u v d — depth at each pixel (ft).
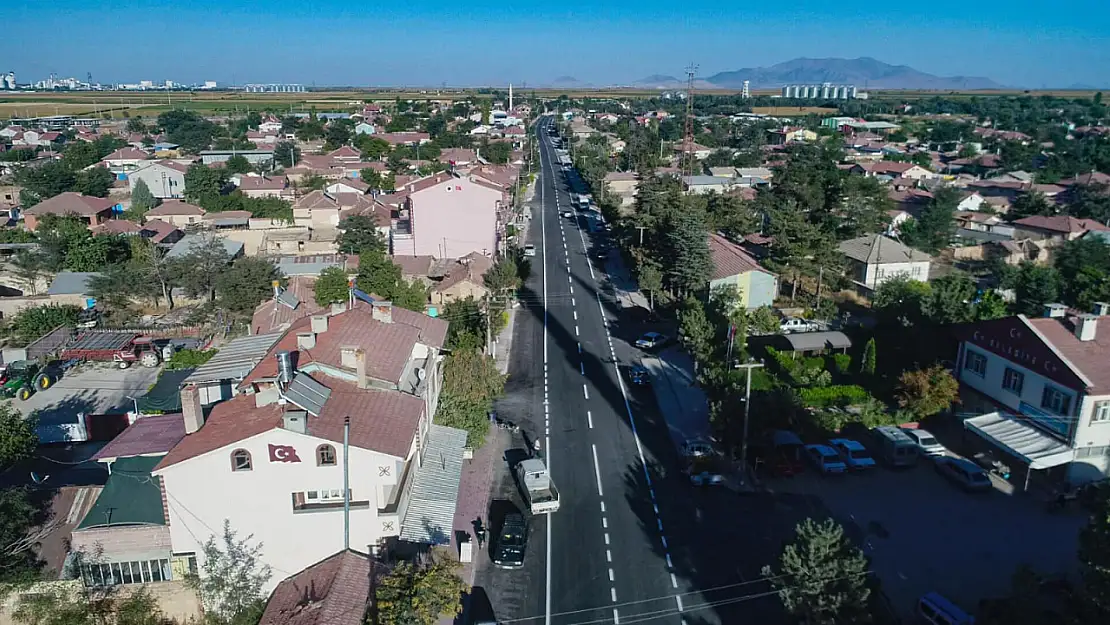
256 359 138.31
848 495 143.74
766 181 473.26
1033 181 478.59
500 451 161.07
